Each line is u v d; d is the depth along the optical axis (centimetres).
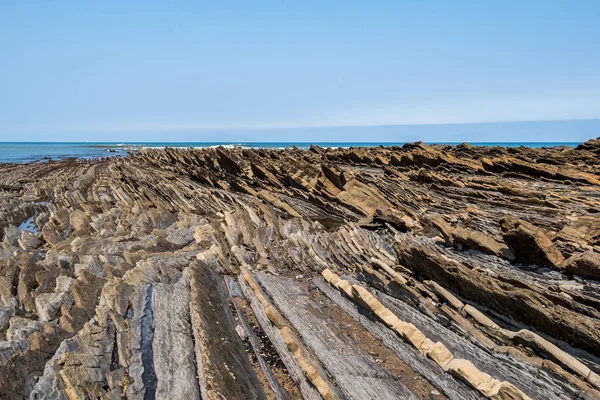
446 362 796
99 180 4225
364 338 936
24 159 9256
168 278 1175
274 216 2091
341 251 1486
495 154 4350
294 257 1461
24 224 2441
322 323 995
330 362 827
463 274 1002
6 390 662
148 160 6350
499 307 919
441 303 1026
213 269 1330
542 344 806
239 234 1711
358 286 1072
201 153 5022
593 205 1875
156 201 2797
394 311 1032
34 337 807
